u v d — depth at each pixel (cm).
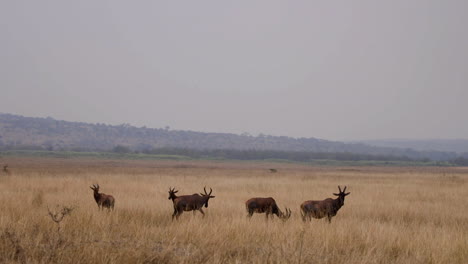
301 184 7238
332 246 2169
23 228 2155
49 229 2231
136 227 2384
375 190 6222
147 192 5200
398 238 2333
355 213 3744
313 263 1831
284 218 3072
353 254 1942
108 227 2328
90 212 2770
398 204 4303
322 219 3197
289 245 2069
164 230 2322
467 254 2069
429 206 4281
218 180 8156
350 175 11894
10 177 6925
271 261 1778
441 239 2312
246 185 6862
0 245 1839
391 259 2025
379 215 3681
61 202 3728
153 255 1842
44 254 1769
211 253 1934
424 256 2008
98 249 1797
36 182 6069
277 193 5447
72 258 1731
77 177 7900
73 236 2086
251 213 3297
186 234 2222
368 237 2269
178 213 3200
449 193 5856
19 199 3659
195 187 6331
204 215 3231
